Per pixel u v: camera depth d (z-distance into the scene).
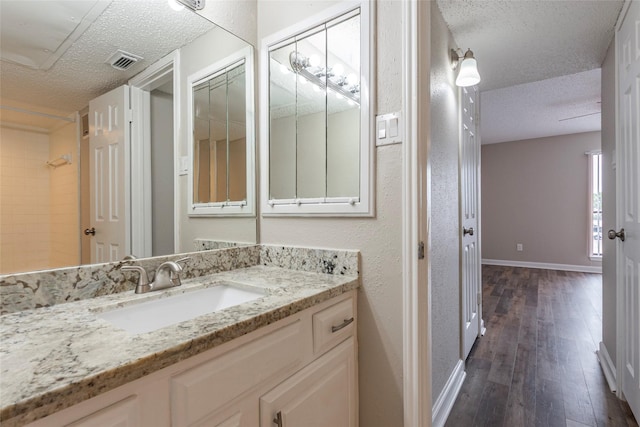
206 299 1.09
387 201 1.14
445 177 1.73
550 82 3.14
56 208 0.93
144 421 0.56
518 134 5.33
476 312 2.56
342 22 1.26
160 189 1.18
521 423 1.56
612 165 1.88
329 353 1.03
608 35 1.89
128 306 0.90
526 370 2.06
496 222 6.00
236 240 1.41
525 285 4.34
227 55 1.40
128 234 1.09
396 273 1.12
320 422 0.96
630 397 1.57
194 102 1.28
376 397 1.17
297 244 1.36
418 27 1.10
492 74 2.48
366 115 1.17
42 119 0.91
